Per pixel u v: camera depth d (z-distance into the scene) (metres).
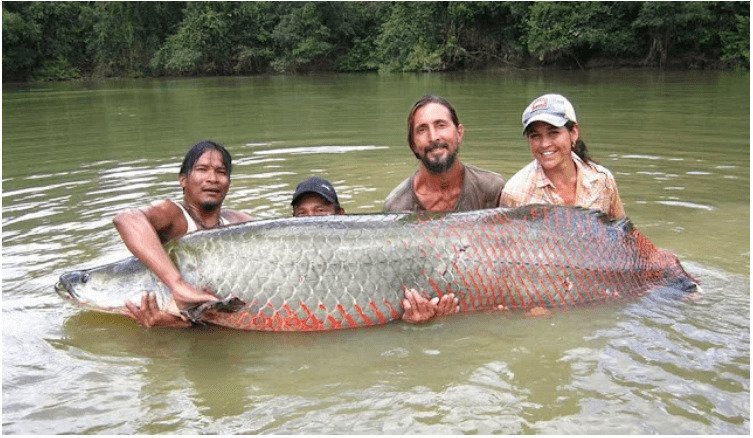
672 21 14.23
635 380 1.69
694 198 3.35
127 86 14.88
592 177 2.38
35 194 3.75
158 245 2.04
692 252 2.59
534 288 2.10
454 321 2.06
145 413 1.63
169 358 1.91
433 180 2.41
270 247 2.04
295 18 19.59
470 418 1.56
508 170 3.96
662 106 6.95
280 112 7.73
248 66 20.02
